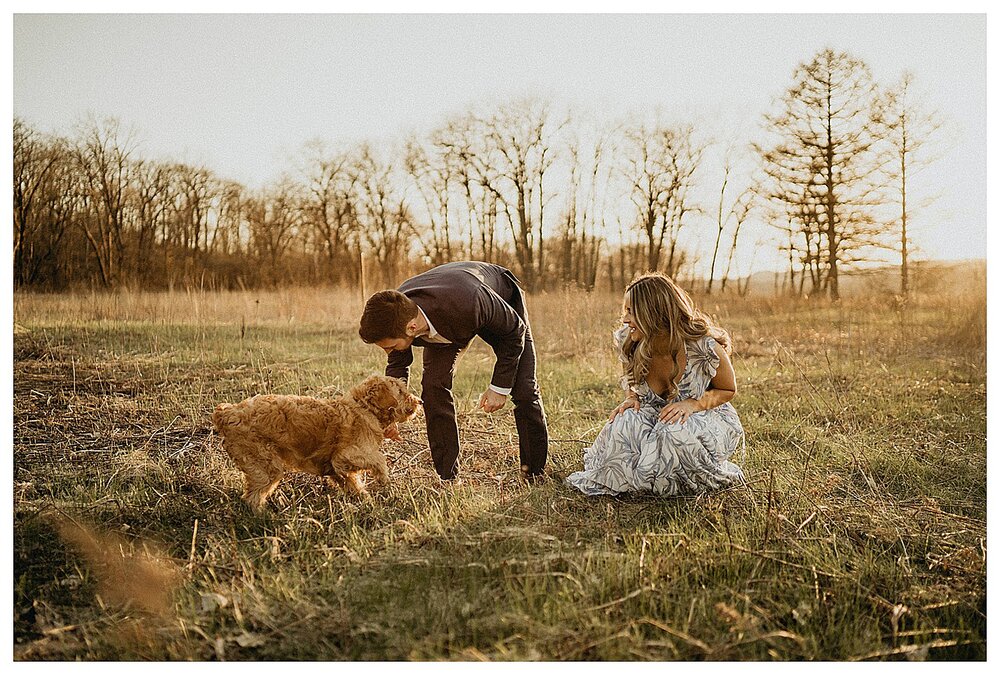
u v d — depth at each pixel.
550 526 3.67
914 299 10.95
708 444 3.97
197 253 23.11
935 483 4.46
